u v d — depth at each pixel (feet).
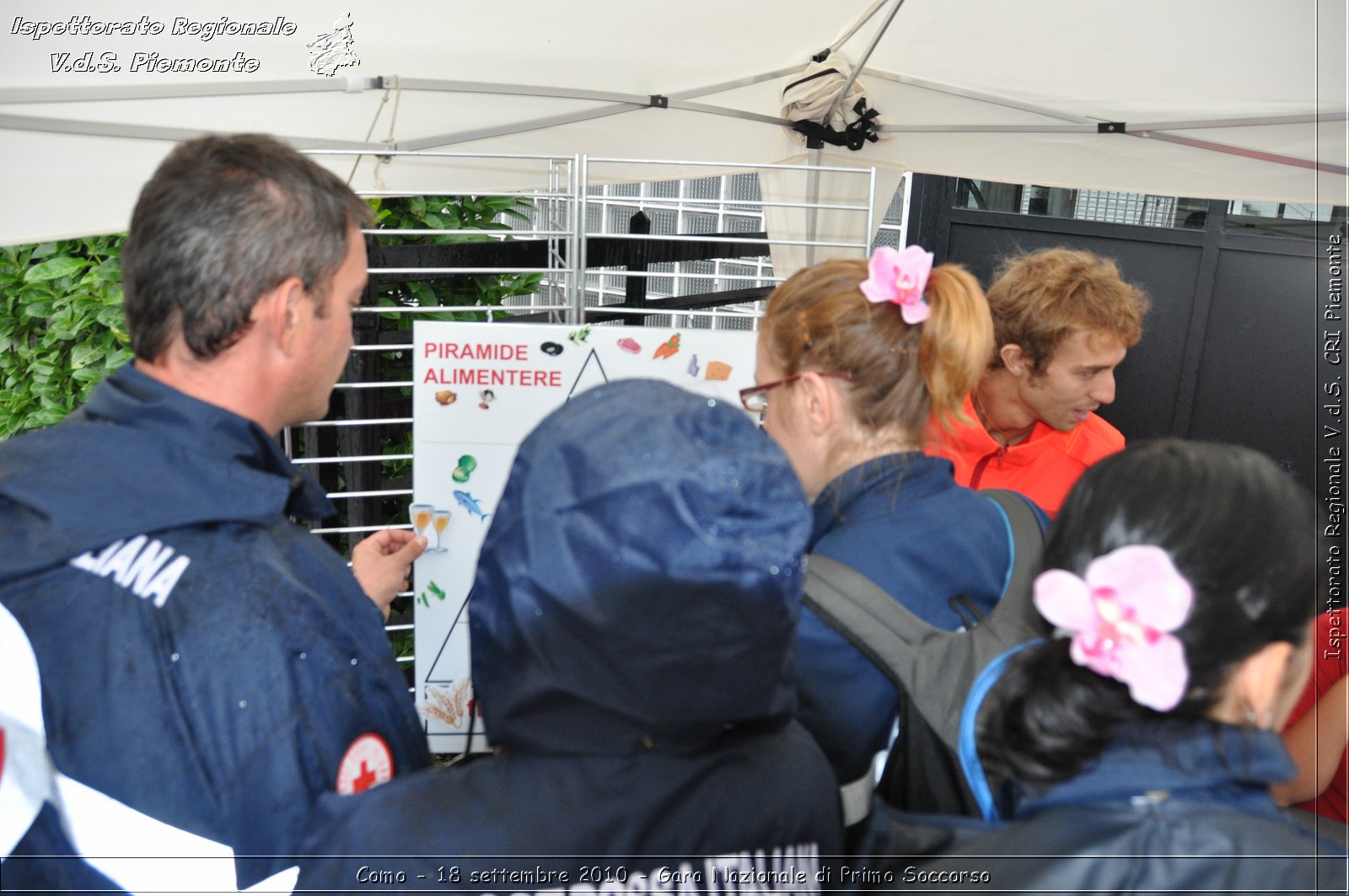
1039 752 2.57
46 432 3.57
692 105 9.02
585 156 7.56
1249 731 2.43
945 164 10.16
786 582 2.32
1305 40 7.30
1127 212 13.61
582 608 2.27
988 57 8.50
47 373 9.17
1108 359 6.25
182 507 3.28
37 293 8.95
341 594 3.59
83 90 5.96
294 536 3.54
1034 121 9.25
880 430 4.18
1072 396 6.42
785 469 2.47
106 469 3.32
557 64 7.86
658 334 6.87
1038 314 6.27
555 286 9.01
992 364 6.65
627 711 2.37
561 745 2.50
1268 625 2.38
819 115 9.48
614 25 7.43
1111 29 7.71
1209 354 13.28
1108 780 2.47
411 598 9.87
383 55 7.09
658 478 2.30
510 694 2.48
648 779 2.51
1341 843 2.44
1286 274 12.50
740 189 17.03
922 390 4.16
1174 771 2.43
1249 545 2.39
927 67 8.96
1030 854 2.49
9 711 3.07
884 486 4.08
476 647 2.58
